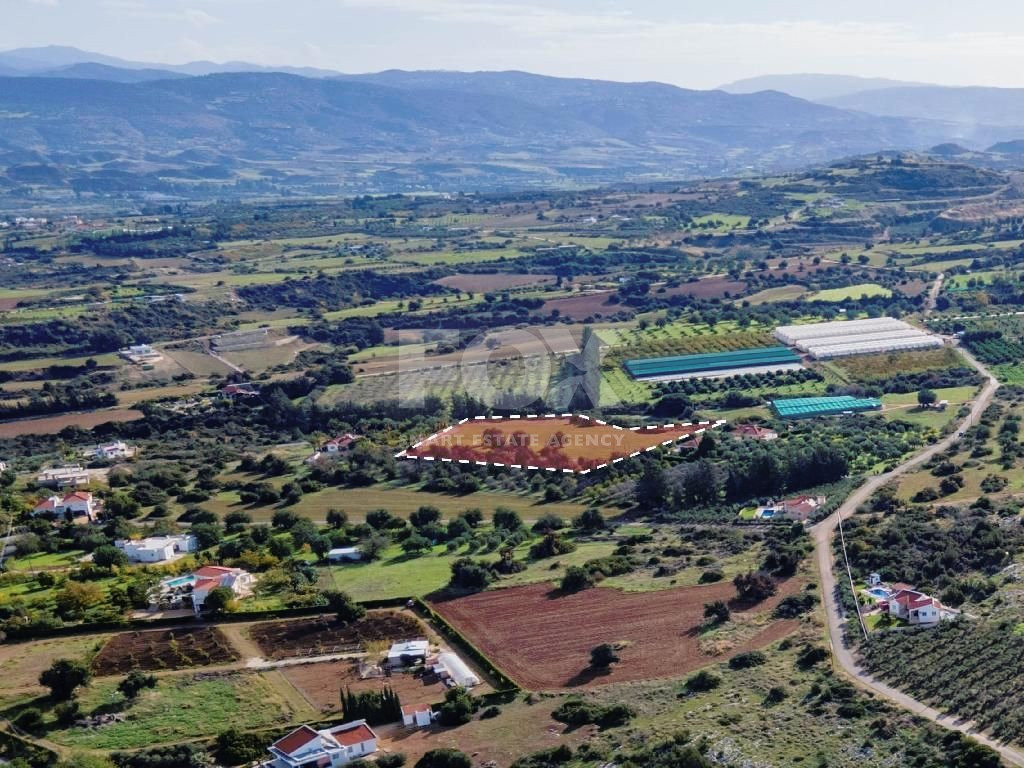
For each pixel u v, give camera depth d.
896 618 163.12
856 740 128.88
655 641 164.50
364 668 161.25
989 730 129.00
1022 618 157.38
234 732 142.62
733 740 131.38
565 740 138.12
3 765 137.00
